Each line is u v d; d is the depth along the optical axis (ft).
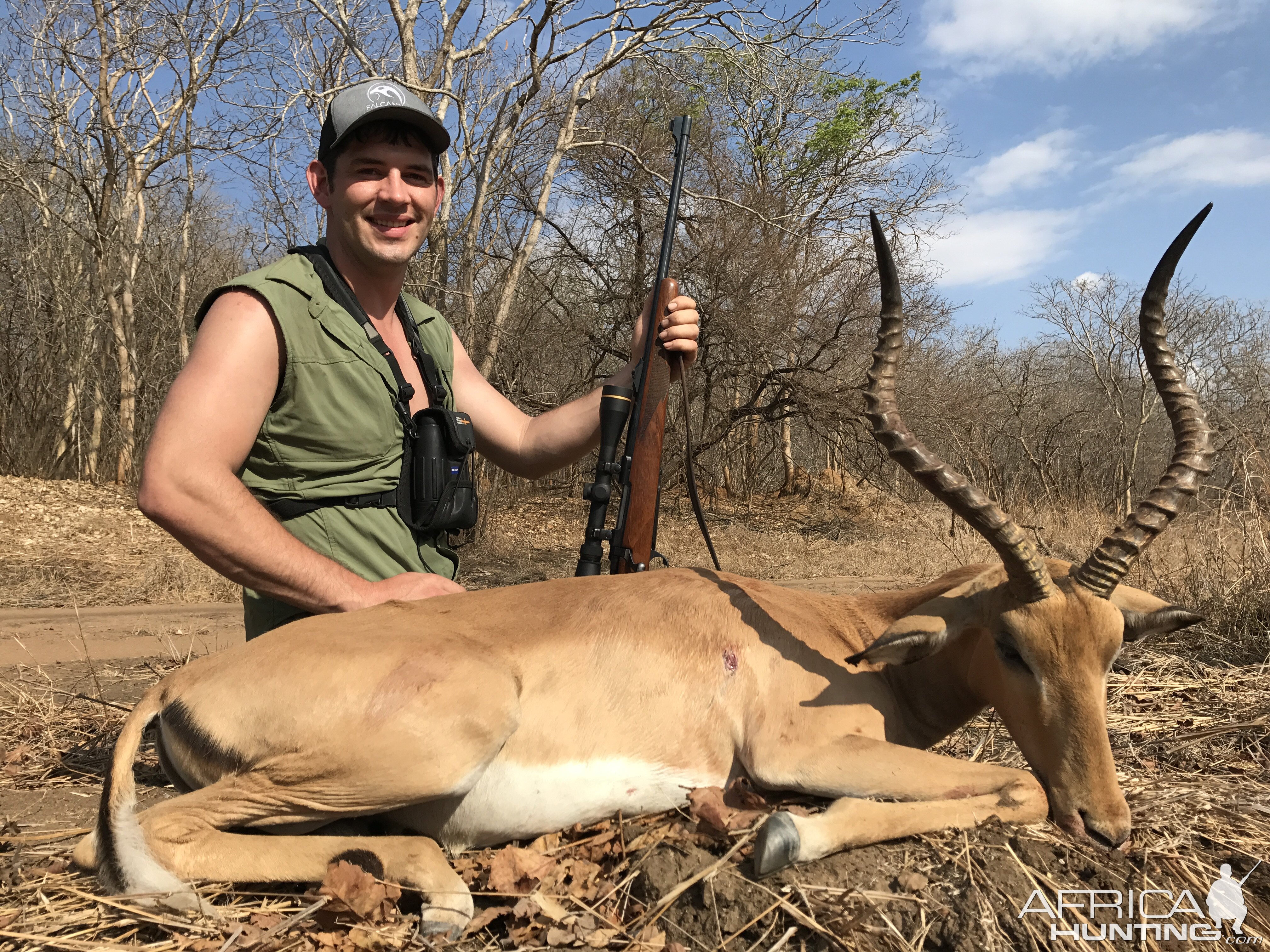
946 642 9.21
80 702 15.69
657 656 9.54
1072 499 43.88
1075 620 8.75
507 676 9.08
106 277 64.64
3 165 63.67
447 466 11.35
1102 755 8.64
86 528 46.68
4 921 7.90
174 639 22.99
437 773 8.57
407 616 9.53
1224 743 12.53
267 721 8.55
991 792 9.00
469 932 8.07
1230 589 18.48
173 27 62.39
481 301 47.21
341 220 11.28
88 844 8.59
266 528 9.71
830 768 9.25
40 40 61.41
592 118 55.93
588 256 59.77
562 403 55.98
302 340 10.29
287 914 8.11
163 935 7.89
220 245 82.33
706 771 9.53
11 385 68.64
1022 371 69.72
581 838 9.41
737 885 8.23
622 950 7.86
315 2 44.34
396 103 11.07
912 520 58.23
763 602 10.37
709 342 55.98
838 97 63.31
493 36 45.75
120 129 65.92
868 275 55.06
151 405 74.28
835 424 56.70
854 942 7.70
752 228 54.49
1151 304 9.12
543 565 39.81
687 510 62.54
